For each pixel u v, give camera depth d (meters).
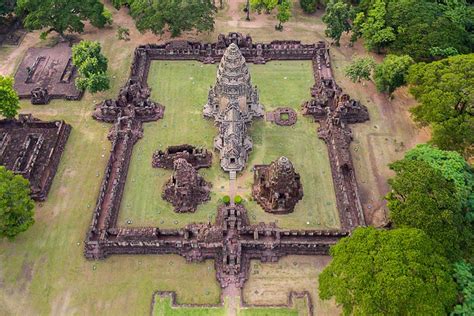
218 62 107.94
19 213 68.56
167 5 106.81
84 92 100.00
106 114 93.56
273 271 70.69
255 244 71.44
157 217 77.25
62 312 65.69
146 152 87.88
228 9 126.00
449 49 97.00
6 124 91.12
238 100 88.69
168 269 70.81
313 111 94.12
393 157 87.00
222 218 75.62
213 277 69.88
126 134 88.88
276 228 75.19
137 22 110.62
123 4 120.62
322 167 85.31
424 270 55.81
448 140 78.75
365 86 101.75
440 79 83.56
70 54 109.50
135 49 107.81
